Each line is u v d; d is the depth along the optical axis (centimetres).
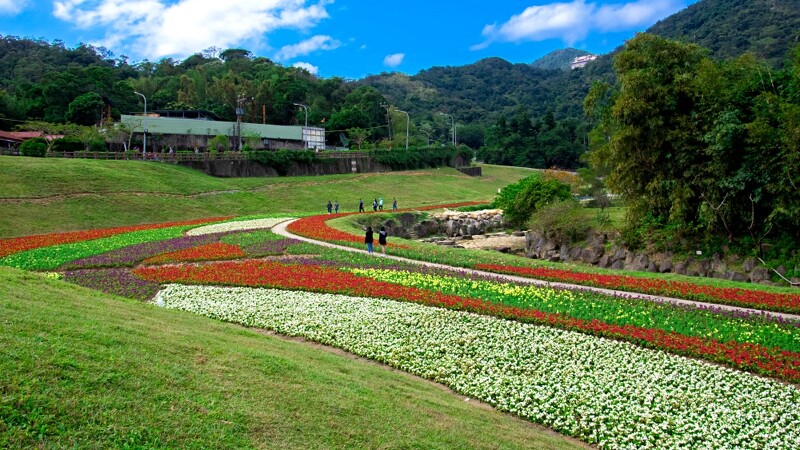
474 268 2839
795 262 3028
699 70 3434
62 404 800
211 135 9150
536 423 1212
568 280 2525
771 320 1872
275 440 847
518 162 13575
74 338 1015
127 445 756
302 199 6919
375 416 996
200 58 18000
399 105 19150
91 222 4669
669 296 2284
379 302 2048
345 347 1593
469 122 18750
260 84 12756
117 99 10606
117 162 6256
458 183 9931
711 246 3400
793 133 2923
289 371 1119
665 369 1456
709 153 3247
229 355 1138
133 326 1193
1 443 698
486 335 1692
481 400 1302
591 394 1308
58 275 2422
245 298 2095
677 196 3406
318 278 2398
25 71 13150
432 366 1465
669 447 1100
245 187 6800
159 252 3066
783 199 3033
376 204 6244
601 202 5016
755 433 1159
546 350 1577
